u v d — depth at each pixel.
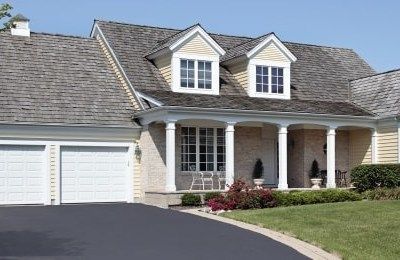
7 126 22.81
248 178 27.47
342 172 29.08
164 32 29.94
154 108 23.41
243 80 28.19
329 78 31.92
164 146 24.94
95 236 14.99
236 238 14.79
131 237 14.88
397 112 26.78
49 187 23.52
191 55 26.53
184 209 21.98
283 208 19.70
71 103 24.69
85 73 26.59
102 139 24.53
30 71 25.48
